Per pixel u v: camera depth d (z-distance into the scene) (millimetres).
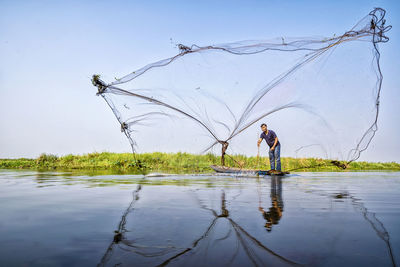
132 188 5125
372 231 2221
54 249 1809
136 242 1944
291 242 1941
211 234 2127
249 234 2129
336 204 3463
